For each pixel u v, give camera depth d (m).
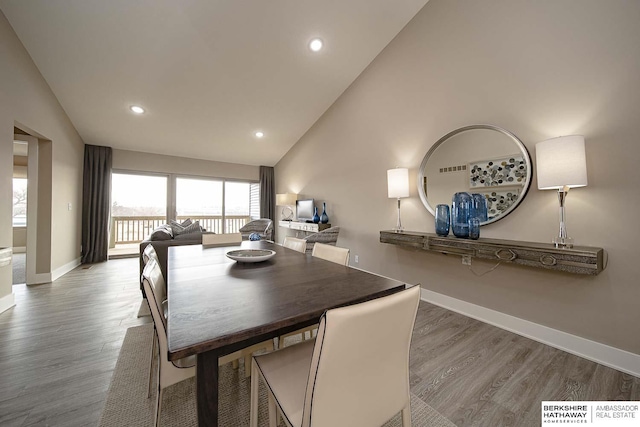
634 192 1.57
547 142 1.71
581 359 1.72
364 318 0.65
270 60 3.17
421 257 2.86
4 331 2.04
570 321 1.81
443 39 2.57
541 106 1.93
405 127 2.99
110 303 2.64
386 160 3.25
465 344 1.91
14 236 5.61
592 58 1.70
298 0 2.50
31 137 3.20
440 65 2.61
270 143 5.28
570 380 1.50
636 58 1.55
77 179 4.26
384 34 3.03
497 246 1.95
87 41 2.65
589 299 1.74
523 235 2.05
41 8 2.31
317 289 1.11
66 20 2.43
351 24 2.83
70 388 1.41
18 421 1.19
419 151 2.84
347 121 3.88
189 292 1.07
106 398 1.34
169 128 4.37
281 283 1.20
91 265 4.31
